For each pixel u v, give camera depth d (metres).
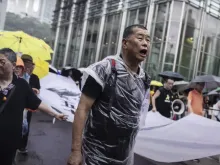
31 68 5.03
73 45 34.66
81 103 2.13
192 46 22.00
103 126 2.14
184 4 21.31
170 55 21.38
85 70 2.12
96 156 2.18
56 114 3.14
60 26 38.25
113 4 27.97
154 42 22.31
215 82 9.16
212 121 4.12
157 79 21.52
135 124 2.24
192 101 6.60
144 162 6.04
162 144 3.98
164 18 21.91
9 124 2.74
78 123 2.10
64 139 7.23
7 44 5.99
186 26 21.56
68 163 2.08
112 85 2.12
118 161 2.20
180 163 6.28
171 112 6.11
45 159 5.50
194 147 3.89
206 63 23.30
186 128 4.02
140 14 24.38
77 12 34.59
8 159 2.78
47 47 6.50
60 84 3.91
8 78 2.84
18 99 2.84
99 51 29.02
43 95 3.74
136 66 2.25
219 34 23.83
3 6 26.06
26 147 6.07
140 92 2.25
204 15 22.39
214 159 6.95
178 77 8.05
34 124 8.62
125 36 2.21
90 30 31.45
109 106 2.13
